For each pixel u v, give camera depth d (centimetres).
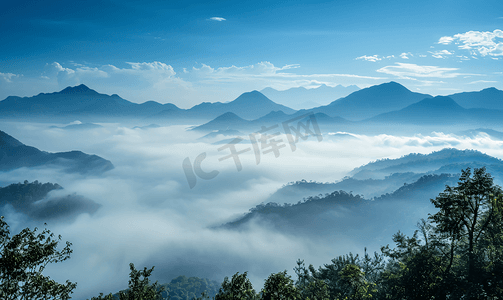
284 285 1562
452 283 2053
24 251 1331
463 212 2061
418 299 2150
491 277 1936
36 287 1340
